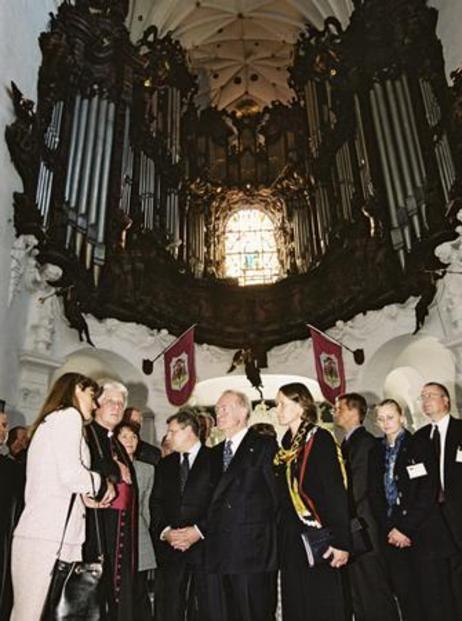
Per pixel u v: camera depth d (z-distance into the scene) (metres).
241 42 18.75
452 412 11.31
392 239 10.67
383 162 11.46
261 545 3.56
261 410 13.38
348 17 15.66
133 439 4.61
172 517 4.30
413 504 4.27
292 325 12.41
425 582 4.17
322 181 14.20
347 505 3.48
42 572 2.90
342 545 3.35
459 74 9.09
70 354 9.81
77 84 12.05
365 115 12.41
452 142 9.39
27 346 8.61
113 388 4.04
